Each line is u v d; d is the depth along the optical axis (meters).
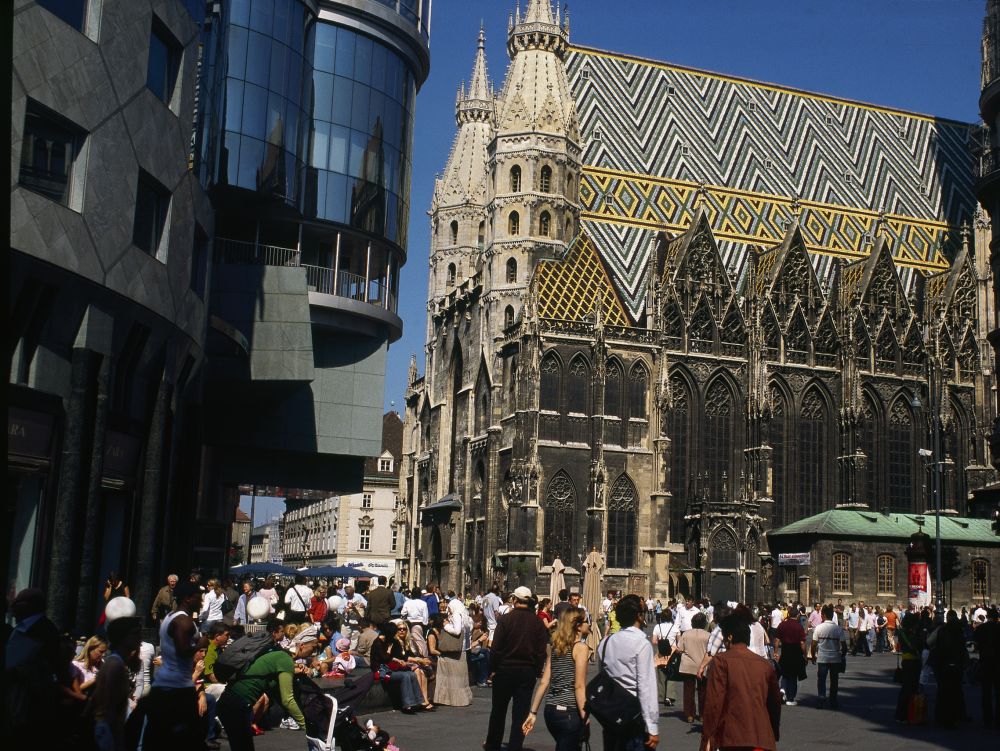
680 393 102.44
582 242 102.75
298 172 74.00
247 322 70.75
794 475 105.06
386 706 32.34
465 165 128.25
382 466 184.38
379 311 79.75
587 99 117.06
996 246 65.81
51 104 37.38
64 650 17.75
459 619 34.38
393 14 80.75
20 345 37.94
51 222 37.34
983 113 68.19
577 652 18.80
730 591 97.12
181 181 48.00
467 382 111.00
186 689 17.38
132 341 45.25
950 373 112.81
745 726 15.29
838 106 131.12
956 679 31.66
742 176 120.19
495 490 100.75
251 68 70.00
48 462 39.31
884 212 124.81
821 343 108.75
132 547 47.25
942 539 91.25
